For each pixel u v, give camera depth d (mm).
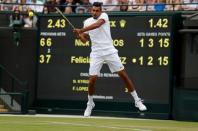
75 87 23844
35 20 25594
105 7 25609
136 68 22766
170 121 21125
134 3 25125
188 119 21781
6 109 24031
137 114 22562
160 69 22375
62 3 26094
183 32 22094
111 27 23188
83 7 25469
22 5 26406
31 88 25000
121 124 17781
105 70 23172
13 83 24844
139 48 22750
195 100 21688
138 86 22719
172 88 22250
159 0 24797
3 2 27156
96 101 23312
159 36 22391
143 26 22688
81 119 20281
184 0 24609
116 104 22984
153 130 15328
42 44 24484
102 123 17984
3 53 25344
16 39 25016
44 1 27141
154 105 22391
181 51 22422
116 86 23016
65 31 24031
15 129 14930
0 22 25672
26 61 25078
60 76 24141
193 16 22047
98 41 16859
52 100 24266
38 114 23812
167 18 22281
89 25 16547
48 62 24375
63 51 24094
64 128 15414
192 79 21906
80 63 23766
